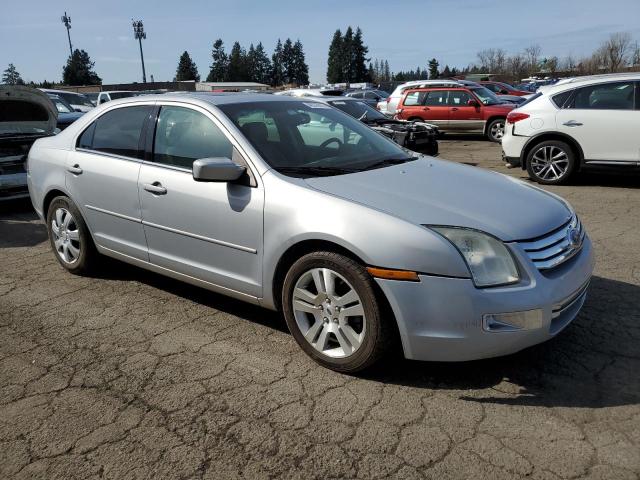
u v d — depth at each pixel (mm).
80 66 88750
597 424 2760
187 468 2539
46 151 5039
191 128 3955
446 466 2502
